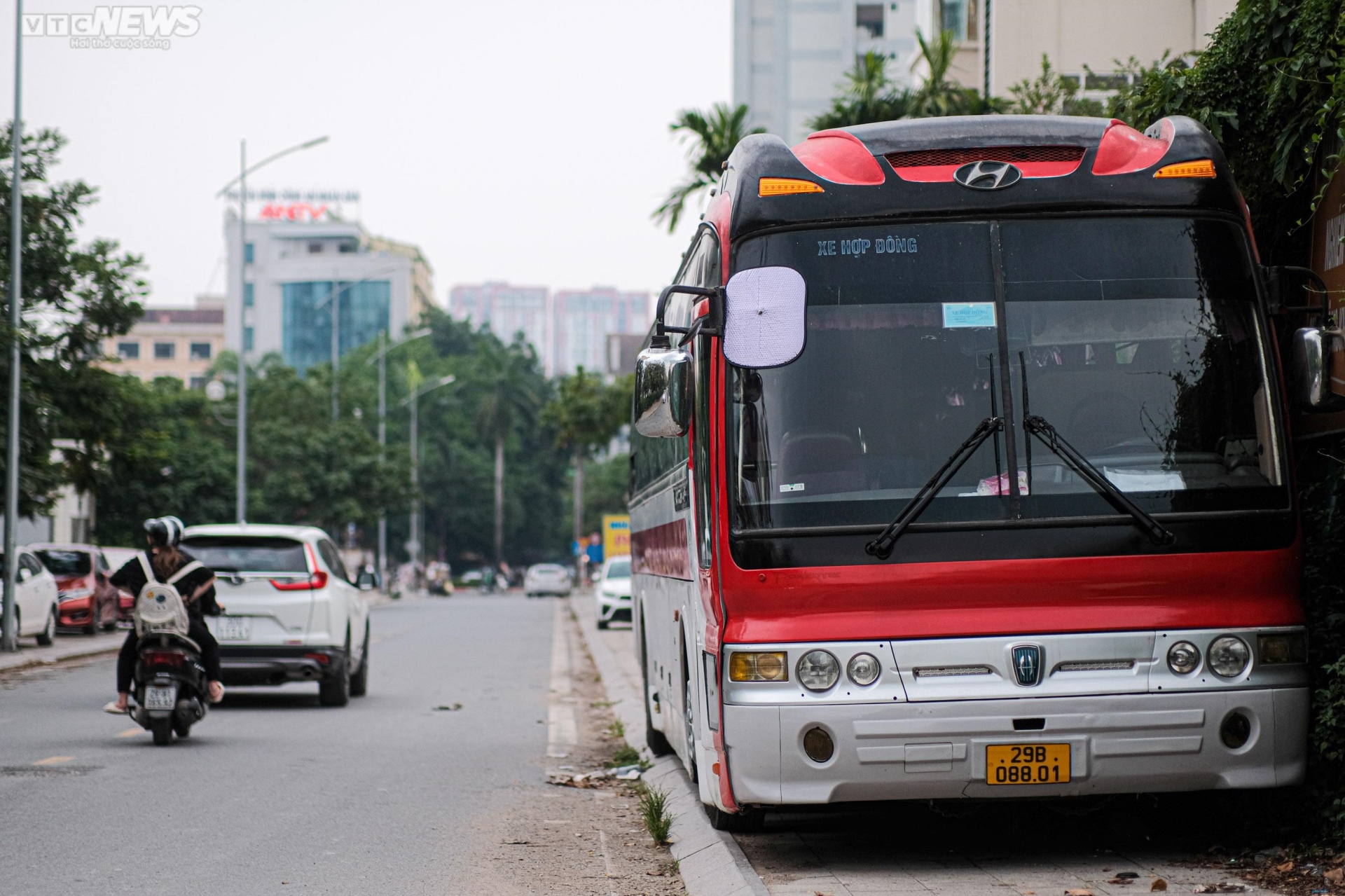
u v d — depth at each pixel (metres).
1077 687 6.78
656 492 11.15
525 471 121.56
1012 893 6.60
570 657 27.62
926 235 7.12
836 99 23.75
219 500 59.75
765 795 6.85
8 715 15.45
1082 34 22.94
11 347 25.33
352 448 65.25
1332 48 8.34
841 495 6.89
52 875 7.54
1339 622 7.32
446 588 86.12
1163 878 6.71
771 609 6.91
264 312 154.38
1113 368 7.01
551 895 7.34
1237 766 6.84
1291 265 9.30
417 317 162.62
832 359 7.01
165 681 12.79
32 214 27.17
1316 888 6.40
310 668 16.47
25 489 26.52
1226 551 6.87
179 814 9.42
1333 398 7.14
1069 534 6.84
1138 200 7.17
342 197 158.62
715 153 24.11
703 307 7.62
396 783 11.09
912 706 6.76
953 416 6.95
